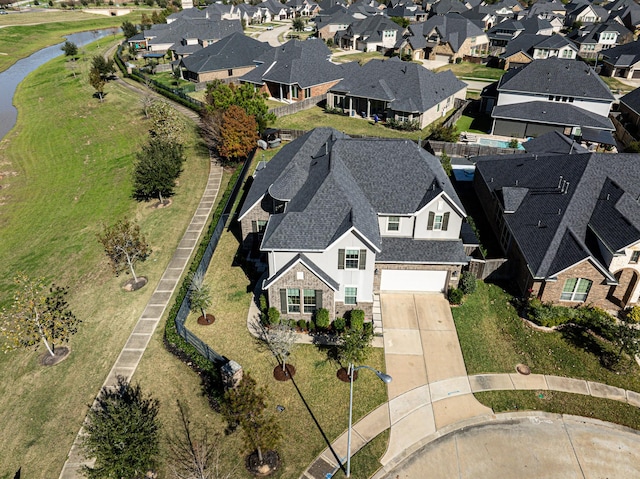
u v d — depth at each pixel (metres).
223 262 37.00
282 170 36.53
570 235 30.42
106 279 36.44
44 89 91.69
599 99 59.72
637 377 26.78
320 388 26.11
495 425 24.16
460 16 122.62
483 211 42.84
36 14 173.50
